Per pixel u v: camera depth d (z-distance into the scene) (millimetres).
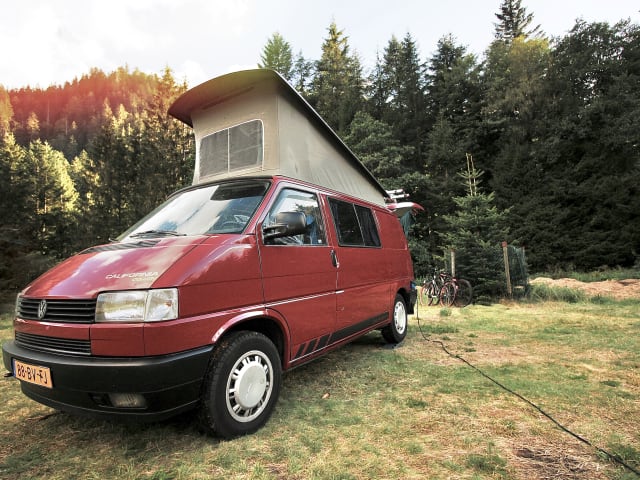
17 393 3607
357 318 4145
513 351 4980
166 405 2227
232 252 2701
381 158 23516
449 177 25562
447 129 26828
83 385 2191
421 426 2805
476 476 2162
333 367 4293
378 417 2961
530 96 25578
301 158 4895
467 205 12102
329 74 32375
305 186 3758
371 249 4656
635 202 20234
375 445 2525
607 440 2564
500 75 27984
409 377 3928
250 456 2387
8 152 23047
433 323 7148
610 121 21875
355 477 2162
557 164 23703
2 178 15570
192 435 2658
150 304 2234
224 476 2182
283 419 2924
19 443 2619
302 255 3338
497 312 8516
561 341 5492
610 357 4617
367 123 24156
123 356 2193
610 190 21031
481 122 27234
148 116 26281
